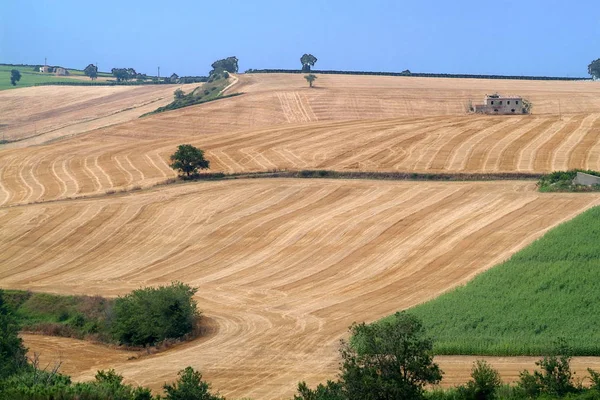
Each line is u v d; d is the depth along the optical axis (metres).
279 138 88.00
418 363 21.89
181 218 61.56
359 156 77.19
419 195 62.47
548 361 25.80
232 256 53.25
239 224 59.16
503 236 50.16
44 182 77.12
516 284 38.59
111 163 82.94
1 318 33.59
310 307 41.56
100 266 53.34
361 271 47.62
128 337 38.84
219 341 36.81
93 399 24.16
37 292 47.16
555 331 32.59
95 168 81.19
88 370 33.72
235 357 34.06
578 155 73.25
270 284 46.81
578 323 33.19
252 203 63.91
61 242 58.62
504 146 77.94
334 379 30.22
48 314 44.50
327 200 63.28
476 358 30.89
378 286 44.38
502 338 32.25
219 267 51.22
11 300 46.41
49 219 63.53
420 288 43.00
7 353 31.09
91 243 58.09
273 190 67.06
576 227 45.81
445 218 55.59
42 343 39.09
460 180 67.69
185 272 50.66
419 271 46.19
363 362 22.52
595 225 45.66
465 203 58.91
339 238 54.12
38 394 24.28
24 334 41.03
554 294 36.59
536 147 76.94
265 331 37.84
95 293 46.72
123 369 33.41
